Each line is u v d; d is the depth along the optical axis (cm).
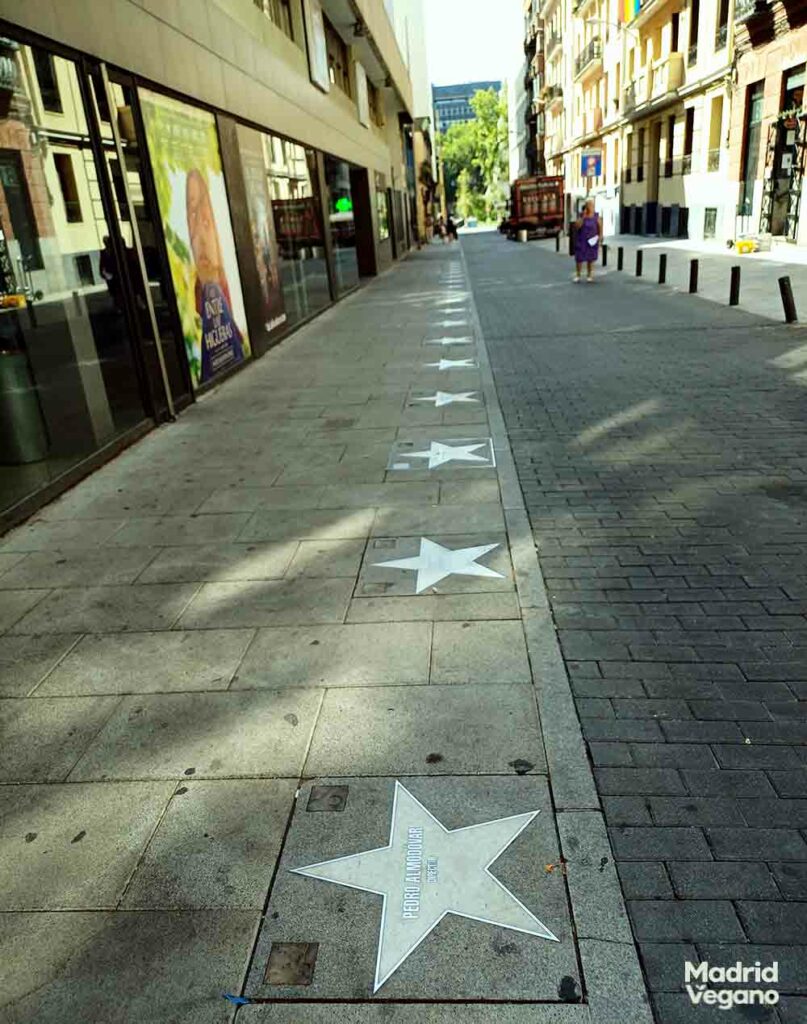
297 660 349
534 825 248
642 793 258
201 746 296
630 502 507
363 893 228
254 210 1158
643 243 3177
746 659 327
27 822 264
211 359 948
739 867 228
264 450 680
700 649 336
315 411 810
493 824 249
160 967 209
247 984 203
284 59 1389
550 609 378
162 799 270
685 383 821
